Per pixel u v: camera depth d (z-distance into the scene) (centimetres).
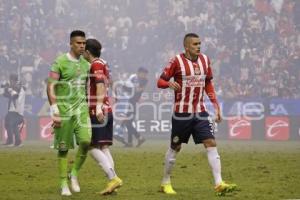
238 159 3092
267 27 6562
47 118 5269
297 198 1856
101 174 2481
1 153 3541
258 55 6319
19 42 6412
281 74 6072
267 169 2659
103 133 1950
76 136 1934
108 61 6362
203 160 3017
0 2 6619
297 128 5397
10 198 1861
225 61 6247
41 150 3866
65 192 1922
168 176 1989
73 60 1909
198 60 1936
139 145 4344
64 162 1942
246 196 1897
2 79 6075
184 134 1944
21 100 4509
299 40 6500
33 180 2323
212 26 6619
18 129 4475
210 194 1945
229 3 6738
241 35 6488
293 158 3170
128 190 2038
